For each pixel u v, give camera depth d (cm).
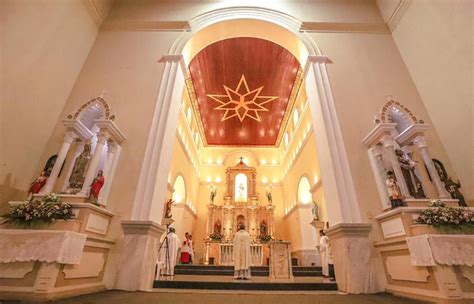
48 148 497
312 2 766
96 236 402
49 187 417
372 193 484
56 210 353
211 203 1612
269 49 1033
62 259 311
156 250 470
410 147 516
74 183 442
